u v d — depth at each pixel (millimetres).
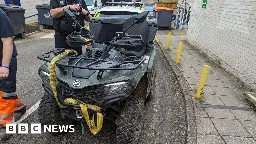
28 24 12453
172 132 3754
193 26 9797
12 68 3346
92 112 2830
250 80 5449
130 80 2928
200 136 3617
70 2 4426
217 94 5129
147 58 3697
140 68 3268
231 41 6465
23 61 7012
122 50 3613
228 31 6695
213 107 4535
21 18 9773
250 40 5551
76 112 2971
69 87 2836
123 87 2859
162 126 3914
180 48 6992
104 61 3174
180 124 3979
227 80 5980
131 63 3170
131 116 3047
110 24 4039
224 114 4301
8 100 3375
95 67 2863
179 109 4492
